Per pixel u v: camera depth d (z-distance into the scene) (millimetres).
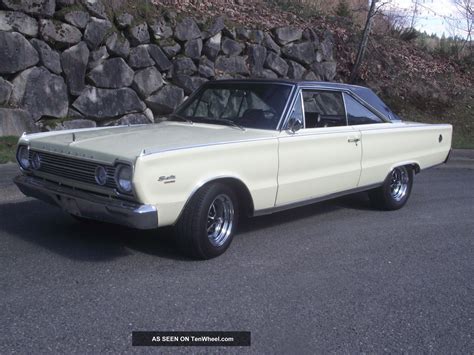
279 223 6543
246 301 4195
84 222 6027
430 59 17031
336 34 14367
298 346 3566
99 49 9547
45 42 8945
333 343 3633
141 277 4527
